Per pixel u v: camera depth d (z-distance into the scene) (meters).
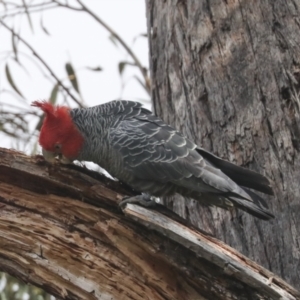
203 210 11.62
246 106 11.32
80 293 9.55
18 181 9.98
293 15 11.49
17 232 9.77
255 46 11.60
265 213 9.48
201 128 11.84
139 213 8.98
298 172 10.44
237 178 10.09
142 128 10.21
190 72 12.44
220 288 9.09
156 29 13.67
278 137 10.79
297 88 10.92
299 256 9.95
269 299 9.05
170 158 9.84
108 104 11.05
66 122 10.63
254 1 11.97
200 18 12.58
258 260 10.36
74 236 9.65
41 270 9.70
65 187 9.84
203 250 8.77
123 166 10.11
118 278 9.44
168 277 9.36
